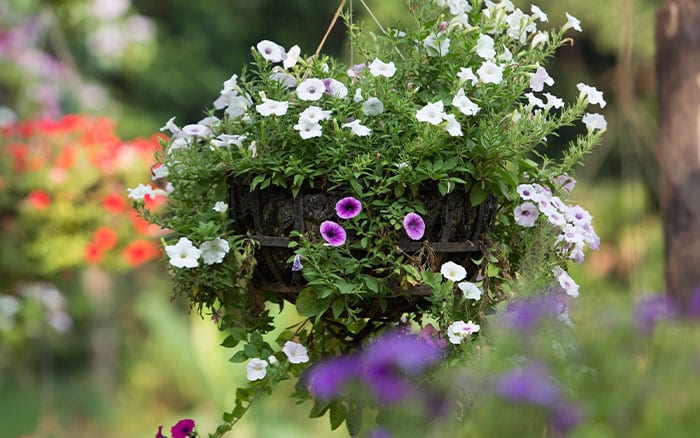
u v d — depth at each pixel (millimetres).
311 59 2934
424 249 2820
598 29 8578
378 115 2855
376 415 2988
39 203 4383
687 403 2629
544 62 3018
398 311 2920
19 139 4555
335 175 2789
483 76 2836
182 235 2939
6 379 7102
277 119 2840
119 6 8922
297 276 2855
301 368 3059
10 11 7141
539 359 2723
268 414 6020
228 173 2900
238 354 2916
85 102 8172
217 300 3135
